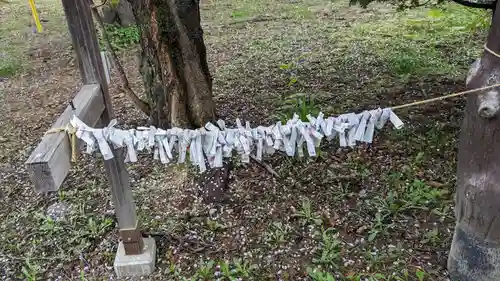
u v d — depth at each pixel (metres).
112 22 5.68
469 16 5.67
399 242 2.38
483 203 1.81
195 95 3.13
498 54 1.60
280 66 4.62
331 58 4.76
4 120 4.06
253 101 3.92
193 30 3.05
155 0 2.87
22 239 2.63
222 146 1.69
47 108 4.25
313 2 7.05
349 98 3.84
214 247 2.45
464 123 1.84
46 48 5.77
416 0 3.55
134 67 5.00
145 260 2.30
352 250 2.36
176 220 2.66
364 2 3.49
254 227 2.56
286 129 1.65
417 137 3.24
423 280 2.15
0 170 3.32
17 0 8.02
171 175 3.04
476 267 1.97
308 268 2.24
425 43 5.01
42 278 2.34
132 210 2.20
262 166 3.04
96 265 2.40
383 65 4.49
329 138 1.67
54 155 1.44
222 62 4.87
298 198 2.76
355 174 2.92
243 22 6.26
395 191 2.73
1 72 5.06
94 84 1.93
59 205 2.88
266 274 2.25
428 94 3.83
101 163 3.27
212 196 2.81
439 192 2.66
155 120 3.29
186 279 2.25
